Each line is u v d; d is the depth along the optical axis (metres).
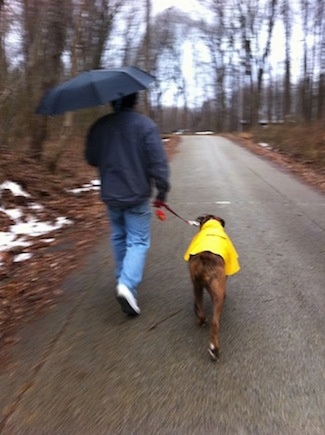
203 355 3.05
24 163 8.90
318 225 6.18
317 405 2.55
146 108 27.44
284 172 11.78
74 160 11.33
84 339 3.29
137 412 2.53
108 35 14.45
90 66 13.72
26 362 3.03
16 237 5.69
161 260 4.85
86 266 4.73
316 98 24.25
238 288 4.08
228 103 51.84
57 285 4.27
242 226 6.15
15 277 4.47
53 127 12.29
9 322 3.59
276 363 2.94
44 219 6.57
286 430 2.38
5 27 7.85
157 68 37.81
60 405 2.60
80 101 3.32
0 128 8.54
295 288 4.07
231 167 12.77
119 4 15.23
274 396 2.63
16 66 8.88
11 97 8.53
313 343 3.16
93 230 6.08
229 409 2.54
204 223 3.87
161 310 3.71
